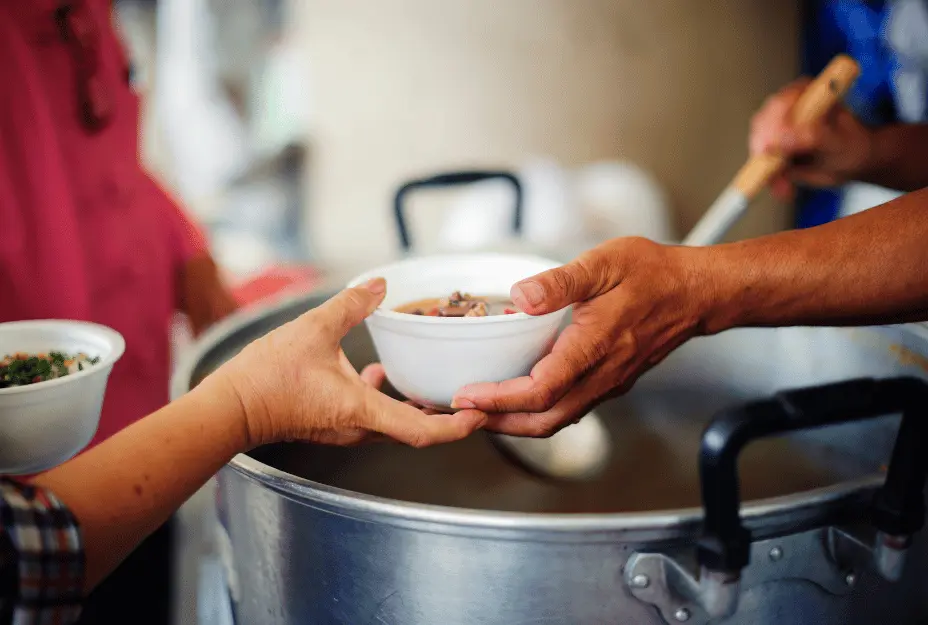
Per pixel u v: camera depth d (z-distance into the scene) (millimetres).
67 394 674
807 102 1105
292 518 655
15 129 989
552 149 2666
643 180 2451
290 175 2803
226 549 771
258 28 2721
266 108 2770
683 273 736
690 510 577
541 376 687
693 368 1096
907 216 739
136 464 561
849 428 924
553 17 2537
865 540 607
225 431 604
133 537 561
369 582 637
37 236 1020
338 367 635
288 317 998
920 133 1174
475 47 2582
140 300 1240
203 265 1413
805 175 1206
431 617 627
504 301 775
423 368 687
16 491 503
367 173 2744
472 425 671
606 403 1097
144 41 2715
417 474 980
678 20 2535
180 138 2781
